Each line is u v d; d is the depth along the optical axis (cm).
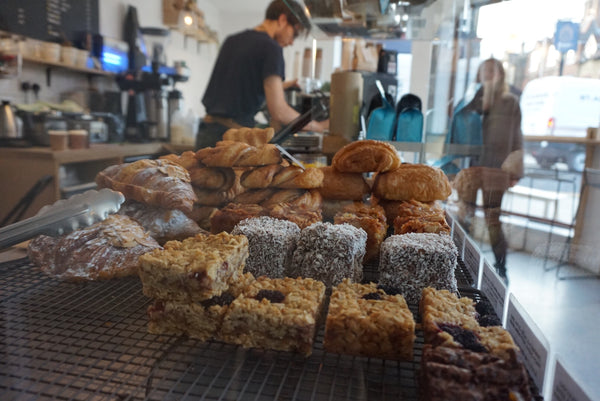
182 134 154
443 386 65
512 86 166
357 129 178
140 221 111
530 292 96
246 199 129
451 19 187
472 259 122
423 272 106
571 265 108
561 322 80
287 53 278
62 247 102
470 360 68
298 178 131
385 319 80
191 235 112
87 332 81
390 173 152
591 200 124
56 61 182
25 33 181
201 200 121
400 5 154
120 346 78
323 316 96
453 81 218
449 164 186
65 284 100
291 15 186
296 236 117
